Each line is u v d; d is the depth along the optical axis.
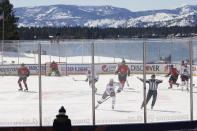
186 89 32.38
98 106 23.48
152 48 63.97
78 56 58.56
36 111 22.62
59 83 37.97
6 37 90.50
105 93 22.45
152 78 21.97
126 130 15.82
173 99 26.27
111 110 22.17
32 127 15.65
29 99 27.66
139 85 35.03
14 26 92.75
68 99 27.06
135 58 57.31
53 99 27.25
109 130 15.77
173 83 32.88
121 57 57.00
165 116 19.86
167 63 46.31
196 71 44.41
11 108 23.89
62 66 47.66
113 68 47.31
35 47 61.06
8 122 19.25
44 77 45.00
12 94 30.47
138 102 24.88
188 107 22.89
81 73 48.28
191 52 16.03
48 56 59.81
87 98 27.38
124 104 24.19
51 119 19.86
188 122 16.12
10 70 45.84
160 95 28.47
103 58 56.16
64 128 13.25
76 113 21.50
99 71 47.31
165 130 15.97
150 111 21.59
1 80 41.22
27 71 31.98
